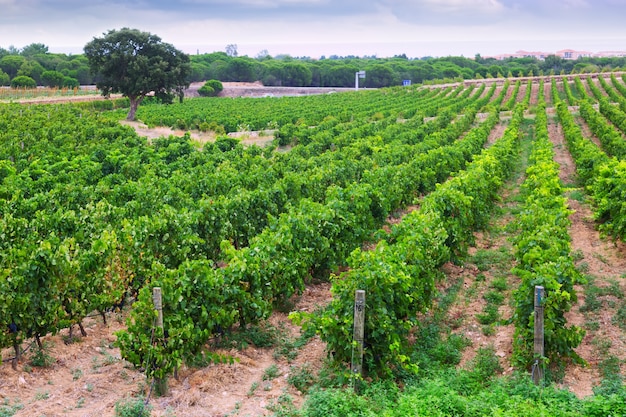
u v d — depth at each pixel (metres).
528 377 9.46
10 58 118.69
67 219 14.70
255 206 17.03
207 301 10.25
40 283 10.43
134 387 9.62
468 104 72.75
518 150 35.66
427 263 12.20
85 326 12.30
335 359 9.73
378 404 8.59
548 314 9.79
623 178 17.44
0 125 40.06
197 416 8.59
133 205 17.22
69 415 8.55
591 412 7.99
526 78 114.62
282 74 142.88
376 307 9.62
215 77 143.50
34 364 10.16
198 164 28.48
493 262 16.25
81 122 45.88
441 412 7.92
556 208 16.19
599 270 15.29
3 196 19.95
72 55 144.50
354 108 68.50
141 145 35.47
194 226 14.76
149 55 58.22
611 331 11.55
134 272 13.01
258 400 9.20
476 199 18.17
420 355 10.58
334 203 15.39
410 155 30.38
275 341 11.54
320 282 15.02
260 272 11.53
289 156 29.86
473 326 12.15
